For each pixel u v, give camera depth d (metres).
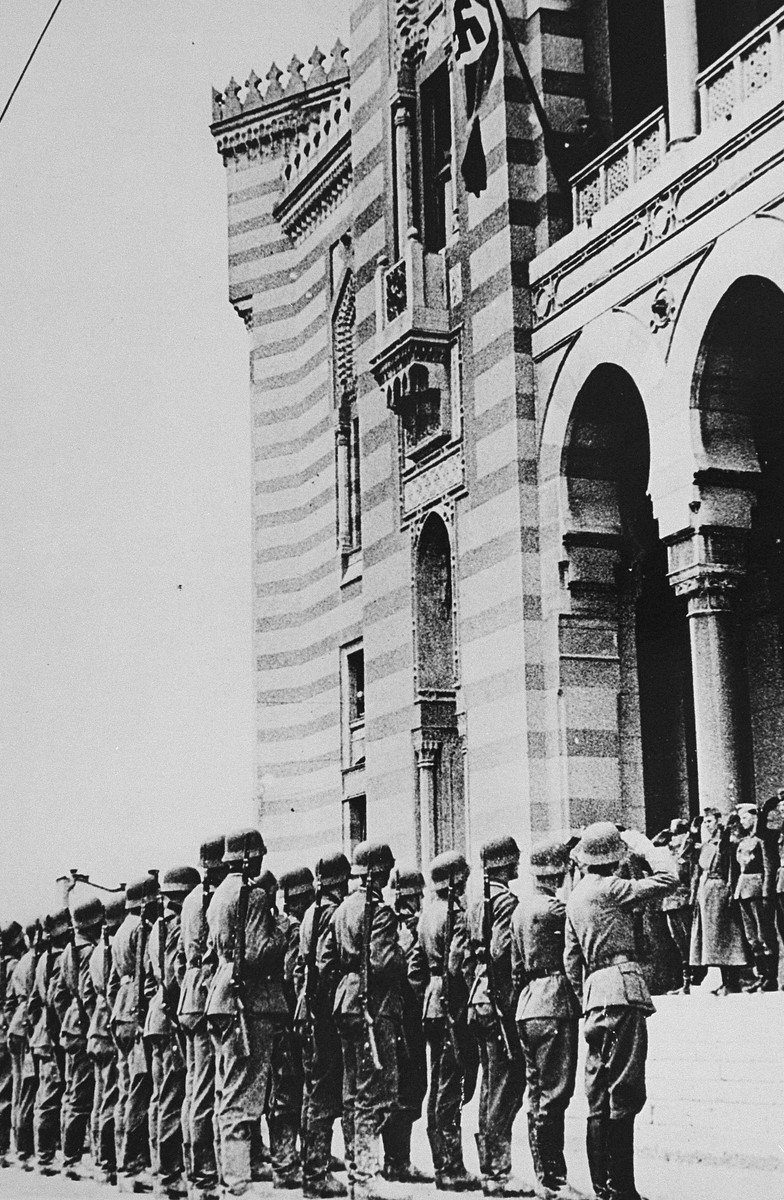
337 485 31.89
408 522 24.42
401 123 25.00
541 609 20.88
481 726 21.66
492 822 21.17
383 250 25.91
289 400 34.78
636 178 19.77
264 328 35.12
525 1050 9.86
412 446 24.38
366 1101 11.29
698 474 17.84
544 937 9.85
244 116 35.25
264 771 32.44
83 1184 13.64
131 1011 13.16
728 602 17.95
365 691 25.61
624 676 20.69
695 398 18.02
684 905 16.86
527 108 21.84
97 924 14.73
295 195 33.97
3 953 17.42
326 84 34.91
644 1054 9.16
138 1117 13.05
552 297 20.91
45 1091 15.03
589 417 20.61
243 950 11.26
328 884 12.12
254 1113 11.21
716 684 17.69
